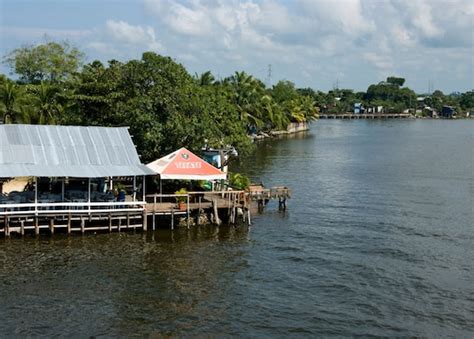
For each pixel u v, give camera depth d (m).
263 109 123.69
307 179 68.62
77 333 24.77
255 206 50.72
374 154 100.25
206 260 35.03
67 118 53.91
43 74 78.81
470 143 126.25
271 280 31.88
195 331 25.34
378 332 25.56
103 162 39.78
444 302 29.00
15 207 37.00
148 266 33.44
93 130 42.25
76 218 38.09
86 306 27.52
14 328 24.95
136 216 39.97
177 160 41.59
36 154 38.38
